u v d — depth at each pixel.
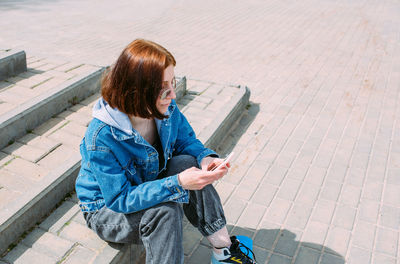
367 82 5.65
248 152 3.93
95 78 4.34
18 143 3.36
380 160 3.79
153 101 1.78
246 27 8.56
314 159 3.81
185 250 2.73
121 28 8.37
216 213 2.23
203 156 2.32
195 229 2.92
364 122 4.52
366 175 3.57
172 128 2.26
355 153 3.91
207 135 3.72
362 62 6.46
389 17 9.36
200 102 4.50
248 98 4.86
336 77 5.84
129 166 2.03
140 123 2.07
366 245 2.80
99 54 6.75
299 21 9.05
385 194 3.32
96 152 1.89
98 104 1.98
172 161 2.23
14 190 2.81
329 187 3.41
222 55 6.84
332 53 6.92
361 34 8.03
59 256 2.35
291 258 2.69
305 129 4.37
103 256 2.31
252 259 2.42
